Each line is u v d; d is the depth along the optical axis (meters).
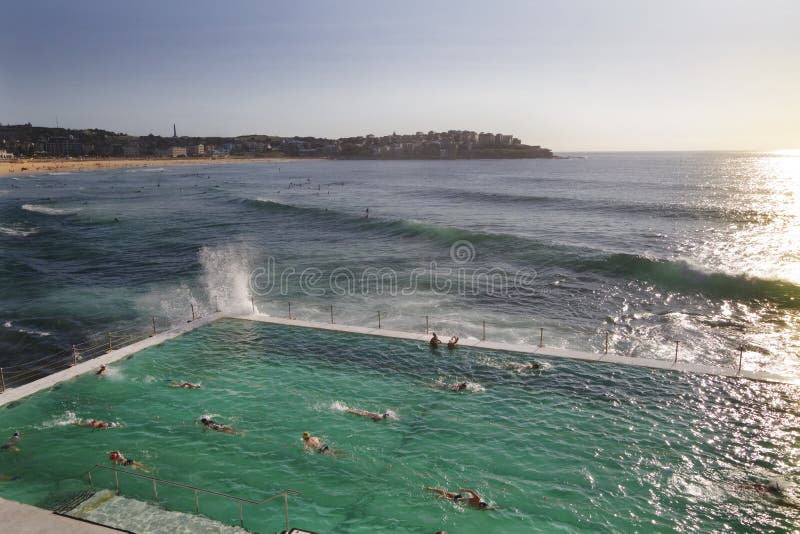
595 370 17.39
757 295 27.20
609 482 11.47
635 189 101.94
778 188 102.88
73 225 56.44
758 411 14.59
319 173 189.38
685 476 11.69
